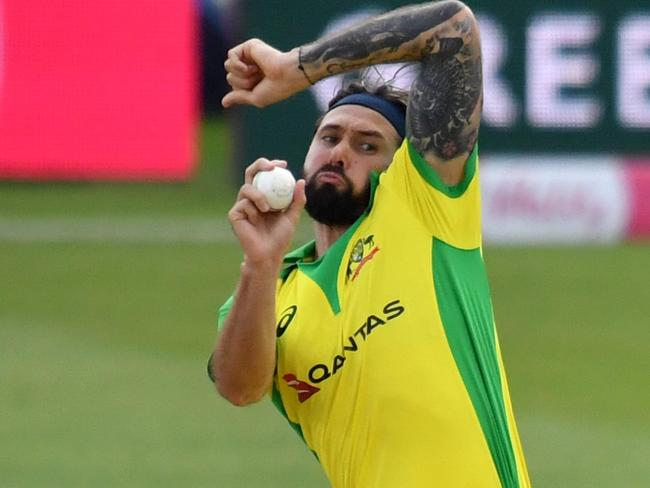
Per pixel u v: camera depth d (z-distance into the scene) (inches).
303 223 2490.2
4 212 2714.1
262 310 569.6
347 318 579.2
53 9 2610.7
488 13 2544.3
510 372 1643.7
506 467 571.5
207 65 4040.4
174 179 2699.3
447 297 572.4
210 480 1249.4
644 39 2544.3
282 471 1283.2
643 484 1238.9
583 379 1611.7
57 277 2174.0
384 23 571.2
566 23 2544.3
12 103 2613.2
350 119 600.7
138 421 1460.4
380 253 577.9
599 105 2556.6
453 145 573.3
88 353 1752.0
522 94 2554.1
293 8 2554.1
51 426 1437.0
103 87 2635.3
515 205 2532.0
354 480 579.5
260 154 2615.7
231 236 2493.8
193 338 1825.8
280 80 578.9
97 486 1230.3
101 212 2726.4
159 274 2190.0
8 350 1763.0
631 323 1892.2
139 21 2628.0
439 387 564.7
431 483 561.3
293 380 589.3
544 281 2167.8
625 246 2492.6
